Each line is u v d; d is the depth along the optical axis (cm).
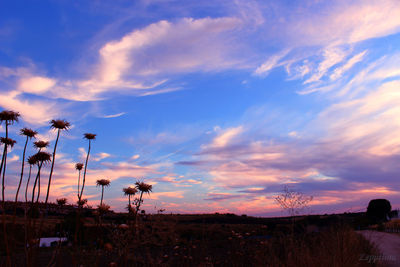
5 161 244
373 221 2275
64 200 326
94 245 333
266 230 795
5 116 274
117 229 362
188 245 585
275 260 612
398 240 1286
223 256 616
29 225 243
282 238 734
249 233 752
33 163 290
